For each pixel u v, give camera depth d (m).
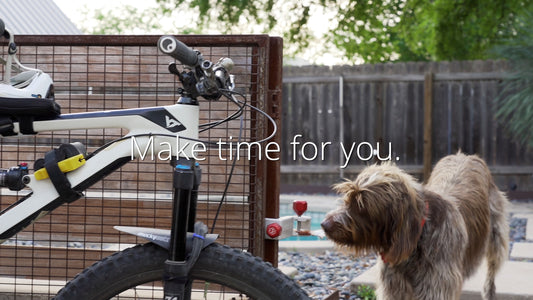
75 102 3.61
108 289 2.21
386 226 3.27
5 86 2.32
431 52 15.51
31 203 2.29
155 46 3.53
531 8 11.14
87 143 3.64
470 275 3.92
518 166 11.62
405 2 14.10
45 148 3.67
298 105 12.58
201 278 2.21
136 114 2.31
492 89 11.70
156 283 3.39
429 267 3.38
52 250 3.69
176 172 2.18
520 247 6.22
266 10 12.95
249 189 3.45
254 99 3.43
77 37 3.52
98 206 3.62
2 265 3.74
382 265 3.58
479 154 11.79
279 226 3.43
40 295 3.57
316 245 6.67
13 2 6.50
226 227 3.49
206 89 2.21
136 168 3.58
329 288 4.81
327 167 12.35
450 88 11.91
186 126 2.30
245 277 2.18
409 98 12.11
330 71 12.41
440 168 4.45
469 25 14.35
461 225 3.54
